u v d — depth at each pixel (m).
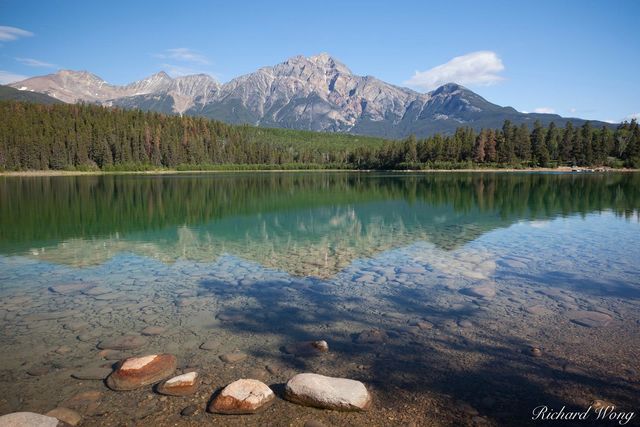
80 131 126.38
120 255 16.77
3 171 107.75
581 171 108.12
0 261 15.76
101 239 20.48
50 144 117.06
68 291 11.89
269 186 65.69
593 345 8.07
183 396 6.45
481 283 12.29
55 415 5.94
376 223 25.36
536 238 19.50
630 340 8.26
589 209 30.83
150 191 55.12
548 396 6.39
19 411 6.11
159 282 12.80
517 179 74.62
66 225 25.31
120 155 126.62
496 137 124.44
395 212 30.78
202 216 29.52
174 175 112.62
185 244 19.08
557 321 9.30
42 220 27.59
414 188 56.81
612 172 102.19
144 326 9.30
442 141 126.12
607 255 15.84
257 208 34.50
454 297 11.09
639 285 11.98
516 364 7.39
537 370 7.16
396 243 18.78
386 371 7.21
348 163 153.62
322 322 9.48
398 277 13.05
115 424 5.80
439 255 16.17
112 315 9.98
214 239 20.34
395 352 7.93
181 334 8.86
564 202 36.12
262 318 9.77
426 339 8.48
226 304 10.75
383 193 48.84
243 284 12.50
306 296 11.34
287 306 10.57
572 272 13.43
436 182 69.69
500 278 12.81
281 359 7.69
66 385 6.82
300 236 21.02
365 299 11.03
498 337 8.52
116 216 29.56
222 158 149.00
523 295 11.16
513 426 5.70
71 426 5.73
